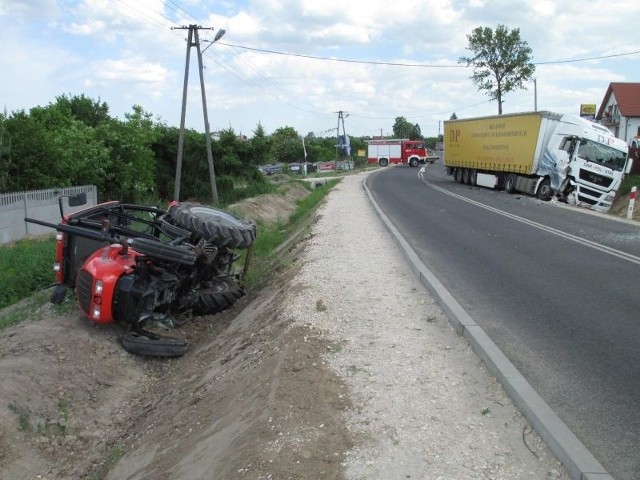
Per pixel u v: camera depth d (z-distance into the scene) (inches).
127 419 277.7
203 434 208.5
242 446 173.8
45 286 515.2
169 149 1413.6
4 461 229.9
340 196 1106.7
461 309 284.7
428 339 256.8
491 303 327.0
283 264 474.0
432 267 422.9
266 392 204.5
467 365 227.0
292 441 169.0
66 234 363.9
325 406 193.0
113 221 400.5
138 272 330.0
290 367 221.0
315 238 553.0
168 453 208.8
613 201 991.0
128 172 1189.1
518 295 344.8
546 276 395.9
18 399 259.1
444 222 690.8
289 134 4163.4
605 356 245.6
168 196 1408.7
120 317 328.8
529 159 1041.5
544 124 1011.3
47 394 272.2
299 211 1176.2
